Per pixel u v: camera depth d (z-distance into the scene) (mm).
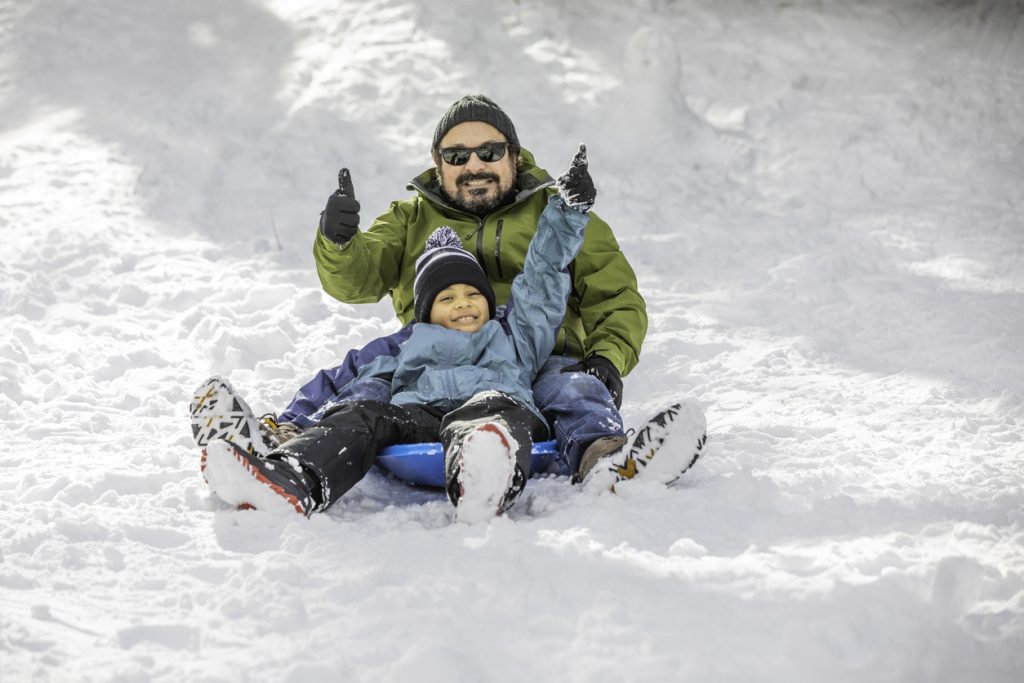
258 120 37312
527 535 11109
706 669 8492
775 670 8531
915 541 10938
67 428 16406
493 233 16328
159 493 13164
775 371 19656
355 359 15258
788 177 35094
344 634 9234
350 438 12625
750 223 30969
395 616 9469
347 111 37844
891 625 9078
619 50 43344
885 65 42875
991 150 36750
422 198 17016
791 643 8758
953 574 9477
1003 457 14219
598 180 34000
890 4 48344
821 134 37656
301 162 34531
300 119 37094
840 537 11148
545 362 15062
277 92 39219
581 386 13961
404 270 16734
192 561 10922
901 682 8352
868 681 8383
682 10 47062
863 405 17344
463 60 41625
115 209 30250
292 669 8586
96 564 10906
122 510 12484
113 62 41969
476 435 11617
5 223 28547
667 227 30672
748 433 15750
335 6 45531
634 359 15844
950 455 14398
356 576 10227
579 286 16312
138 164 33656
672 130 37219
